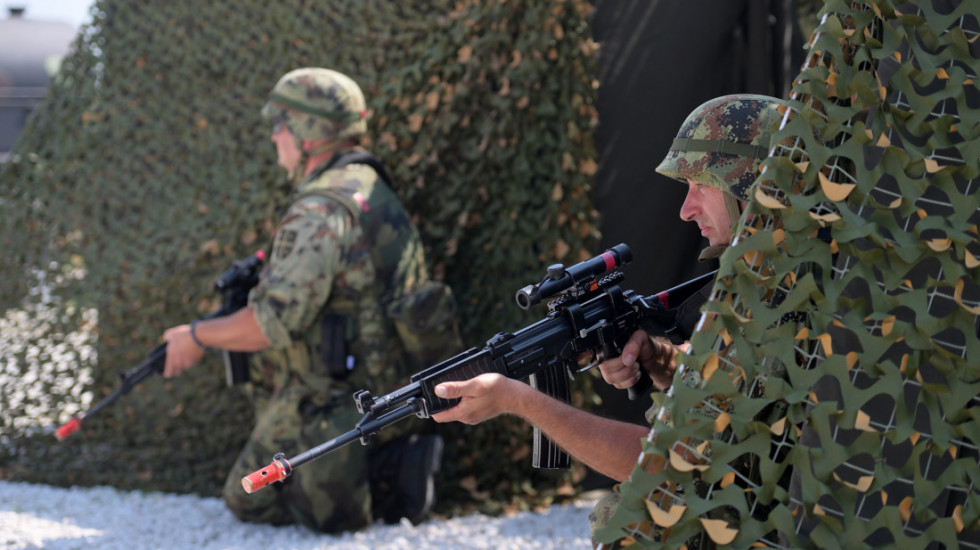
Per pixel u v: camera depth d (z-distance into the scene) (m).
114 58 5.10
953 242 1.73
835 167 1.79
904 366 1.73
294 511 4.19
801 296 1.74
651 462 1.77
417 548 3.98
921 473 1.75
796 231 1.75
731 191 2.18
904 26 1.78
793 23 4.73
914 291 1.73
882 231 1.76
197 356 4.24
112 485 5.03
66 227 5.14
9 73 10.35
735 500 1.73
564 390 2.47
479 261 4.66
